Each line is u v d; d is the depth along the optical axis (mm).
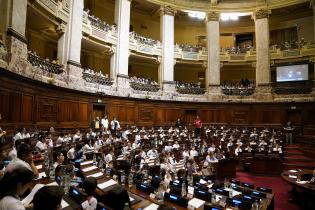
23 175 2527
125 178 5871
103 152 9734
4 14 11000
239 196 5461
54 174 5270
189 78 28297
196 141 15398
